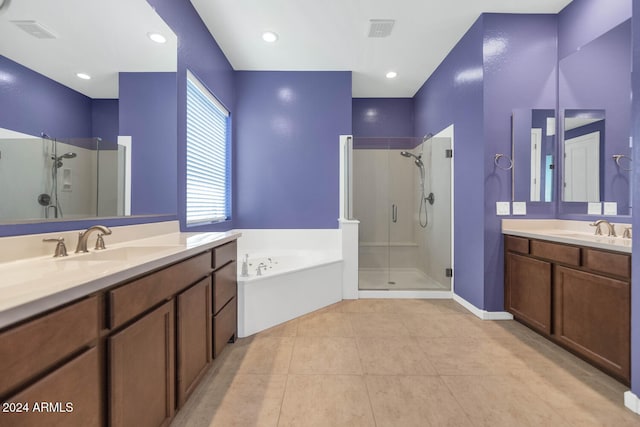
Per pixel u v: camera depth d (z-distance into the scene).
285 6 2.39
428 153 3.58
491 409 1.42
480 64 2.56
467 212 2.80
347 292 3.08
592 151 2.22
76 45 1.36
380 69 3.50
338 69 3.49
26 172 1.14
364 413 1.39
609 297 1.61
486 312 2.55
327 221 3.53
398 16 2.54
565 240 1.91
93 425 0.84
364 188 3.95
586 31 2.27
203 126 2.77
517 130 2.52
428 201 3.60
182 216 2.20
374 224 3.93
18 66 1.12
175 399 1.29
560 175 2.51
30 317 0.67
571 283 1.87
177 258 1.25
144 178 1.80
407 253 3.89
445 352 1.98
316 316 2.61
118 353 0.92
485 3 2.40
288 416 1.37
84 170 1.40
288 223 3.52
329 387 1.59
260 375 1.70
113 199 1.58
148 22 1.81
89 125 1.43
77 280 0.79
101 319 0.87
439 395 1.53
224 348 2.01
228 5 2.37
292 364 1.82
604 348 1.63
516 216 2.55
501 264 2.56
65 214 1.31
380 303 2.96
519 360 1.88
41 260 1.12
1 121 1.05
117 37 1.58
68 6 1.33
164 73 1.99
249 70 3.48
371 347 2.04
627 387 1.59
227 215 3.41
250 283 2.23
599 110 2.17
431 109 3.66
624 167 2.01
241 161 3.48
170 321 1.24
